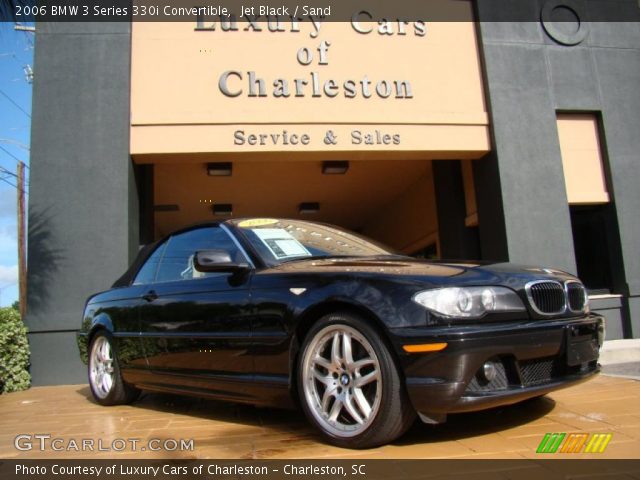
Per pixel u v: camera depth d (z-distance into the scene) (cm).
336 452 284
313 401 303
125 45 712
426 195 1096
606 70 825
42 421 419
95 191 678
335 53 757
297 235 399
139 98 710
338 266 328
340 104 743
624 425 317
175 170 988
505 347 275
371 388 291
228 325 349
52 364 648
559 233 759
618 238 791
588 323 319
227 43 736
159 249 455
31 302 653
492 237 781
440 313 270
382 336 280
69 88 695
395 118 748
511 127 771
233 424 366
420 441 297
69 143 684
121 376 461
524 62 795
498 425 327
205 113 711
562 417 341
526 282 298
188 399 488
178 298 392
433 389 263
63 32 706
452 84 780
